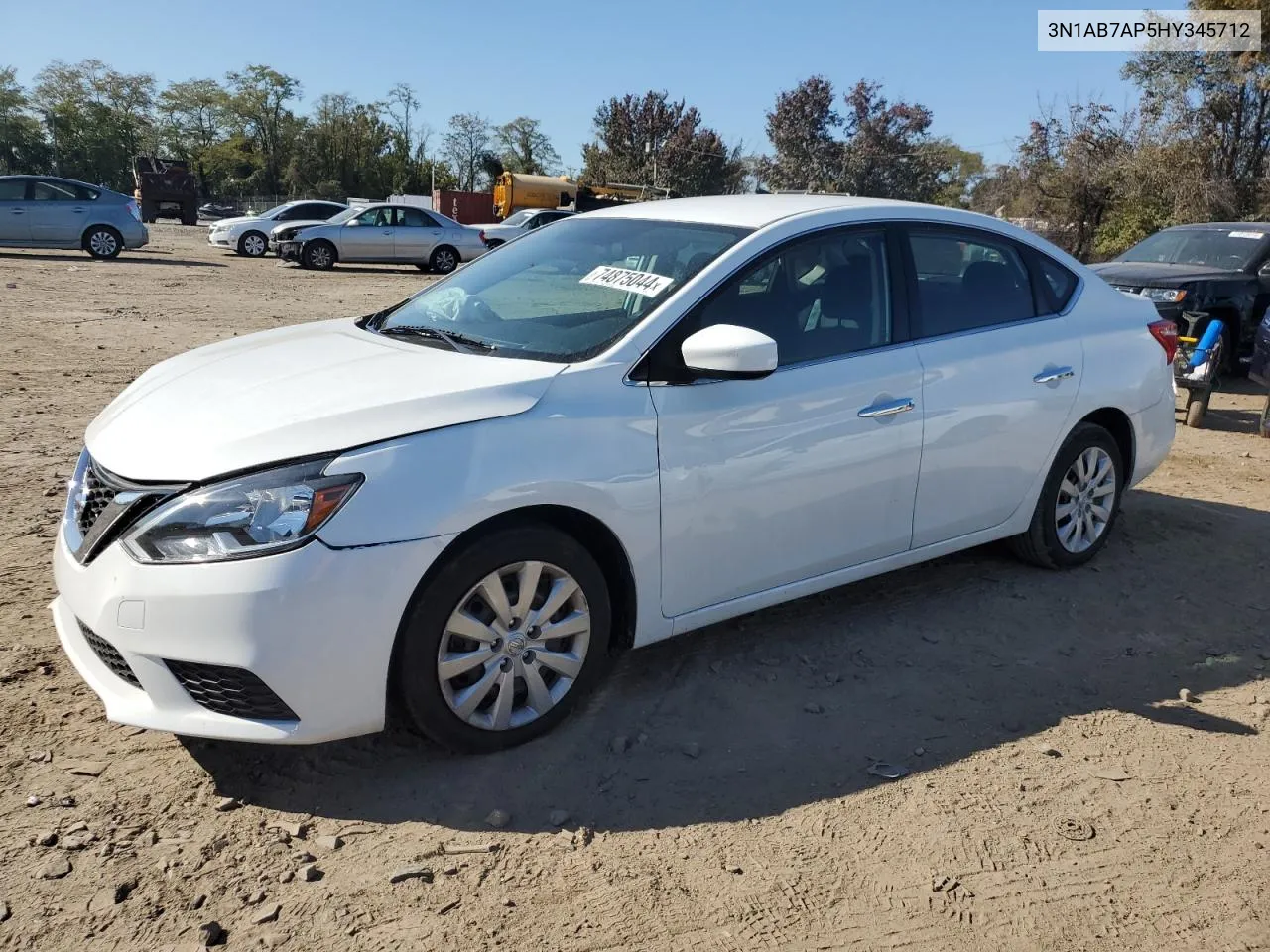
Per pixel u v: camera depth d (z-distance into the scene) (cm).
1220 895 274
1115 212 2766
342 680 284
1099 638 427
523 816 295
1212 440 818
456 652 309
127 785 300
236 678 279
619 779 314
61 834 276
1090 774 327
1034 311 462
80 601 294
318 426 291
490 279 420
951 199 5578
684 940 250
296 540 275
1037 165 2855
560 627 325
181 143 10006
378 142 9425
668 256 380
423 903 258
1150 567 509
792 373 368
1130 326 497
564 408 318
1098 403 474
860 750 336
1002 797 312
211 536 275
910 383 400
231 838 279
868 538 400
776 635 417
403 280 2139
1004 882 276
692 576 352
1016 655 408
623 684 371
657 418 333
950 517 428
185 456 289
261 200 8781
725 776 317
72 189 2152
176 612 274
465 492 294
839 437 378
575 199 4200
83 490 317
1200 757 340
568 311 368
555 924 254
